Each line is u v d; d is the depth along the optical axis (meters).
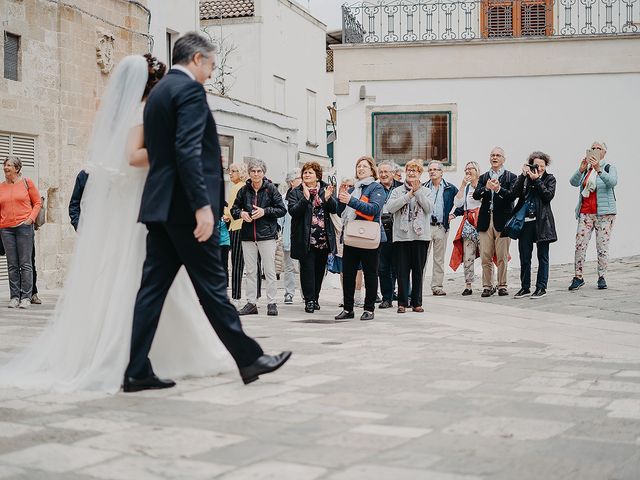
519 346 8.19
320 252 12.38
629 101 19.36
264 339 8.76
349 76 20.03
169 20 24.81
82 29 18.48
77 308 6.15
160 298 5.96
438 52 19.73
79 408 5.31
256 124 29.66
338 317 11.06
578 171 13.84
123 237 6.14
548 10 20.95
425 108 19.83
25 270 12.73
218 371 6.49
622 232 19.55
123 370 5.94
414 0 20.98
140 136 6.16
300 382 6.13
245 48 35.44
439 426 4.76
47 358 6.28
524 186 13.27
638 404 5.39
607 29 20.34
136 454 4.20
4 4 16.28
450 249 19.80
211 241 5.88
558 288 14.44
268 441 4.43
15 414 5.14
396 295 14.24
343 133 20.12
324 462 4.03
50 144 17.59
